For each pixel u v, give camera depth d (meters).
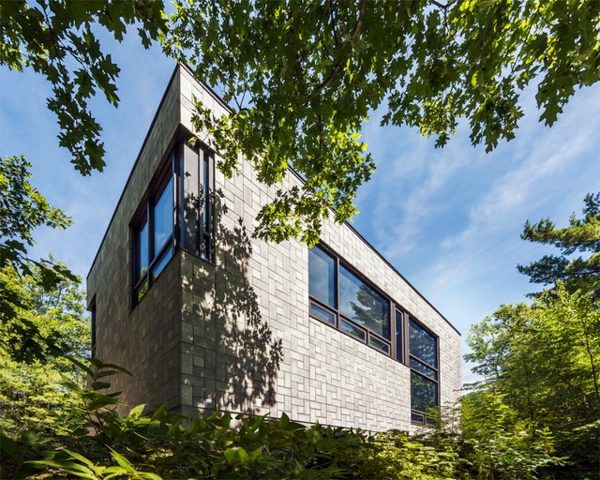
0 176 6.58
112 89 3.40
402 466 2.79
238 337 5.68
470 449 3.99
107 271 9.61
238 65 4.44
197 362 4.96
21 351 3.88
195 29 4.40
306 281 7.54
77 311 19.09
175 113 5.61
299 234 7.50
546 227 17.17
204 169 5.91
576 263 16.20
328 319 8.39
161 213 6.35
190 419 1.47
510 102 4.11
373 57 3.65
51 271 3.88
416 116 5.08
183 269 5.06
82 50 3.20
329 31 3.57
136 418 1.31
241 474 1.09
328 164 6.35
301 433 1.59
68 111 3.62
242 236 6.18
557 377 4.89
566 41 3.20
